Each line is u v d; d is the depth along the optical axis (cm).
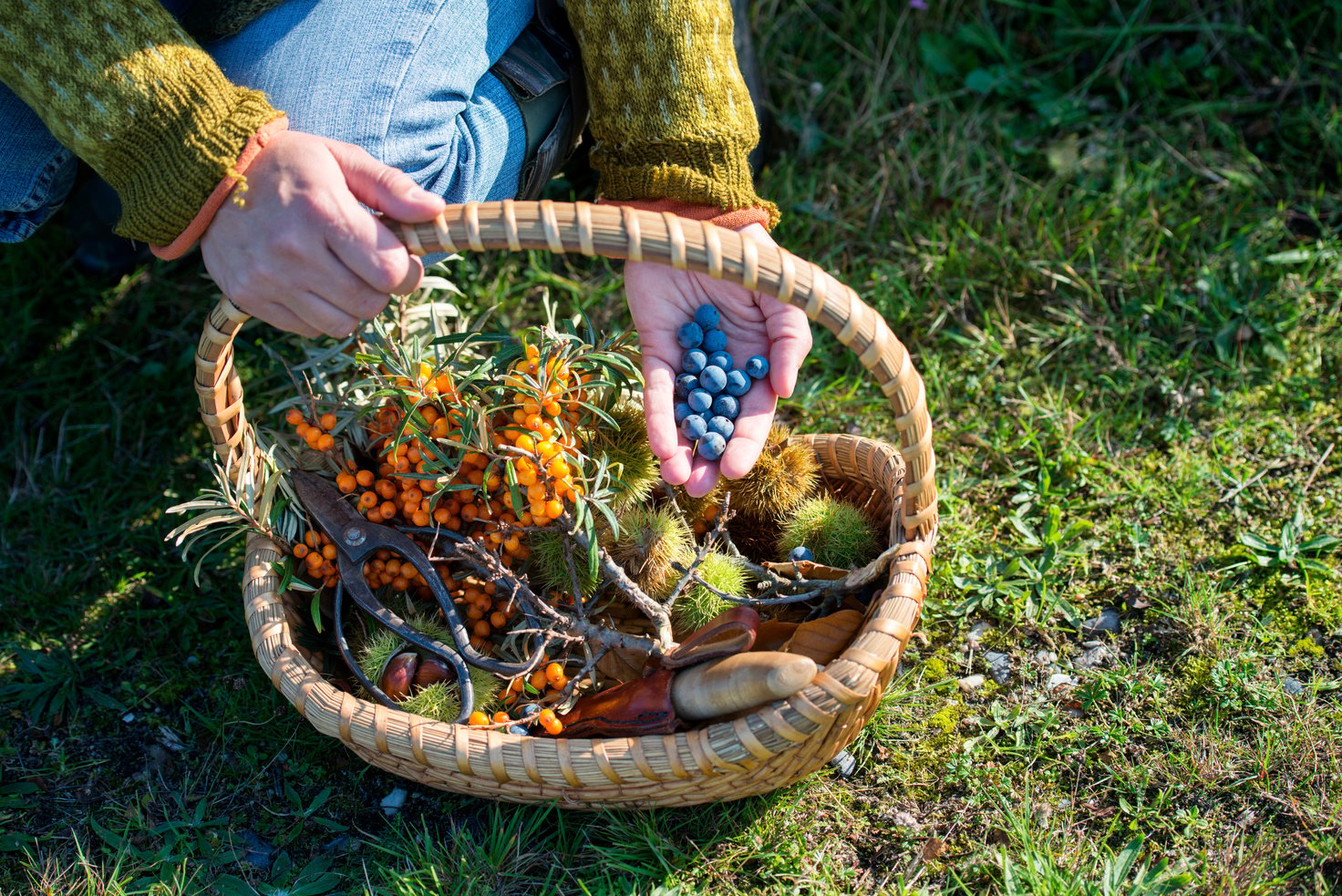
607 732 98
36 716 109
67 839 104
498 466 102
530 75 107
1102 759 104
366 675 101
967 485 118
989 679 109
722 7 104
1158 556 113
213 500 103
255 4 102
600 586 104
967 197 133
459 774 96
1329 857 99
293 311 98
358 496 104
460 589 105
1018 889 99
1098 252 129
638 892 101
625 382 105
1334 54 134
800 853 102
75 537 119
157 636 113
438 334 110
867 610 100
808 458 108
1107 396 123
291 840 104
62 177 107
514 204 94
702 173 101
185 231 96
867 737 106
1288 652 108
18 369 127
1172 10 139
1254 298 125
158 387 127
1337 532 113
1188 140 134
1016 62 139
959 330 127
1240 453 118
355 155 95
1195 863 100
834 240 132
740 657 95
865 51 140
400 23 101
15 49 93
